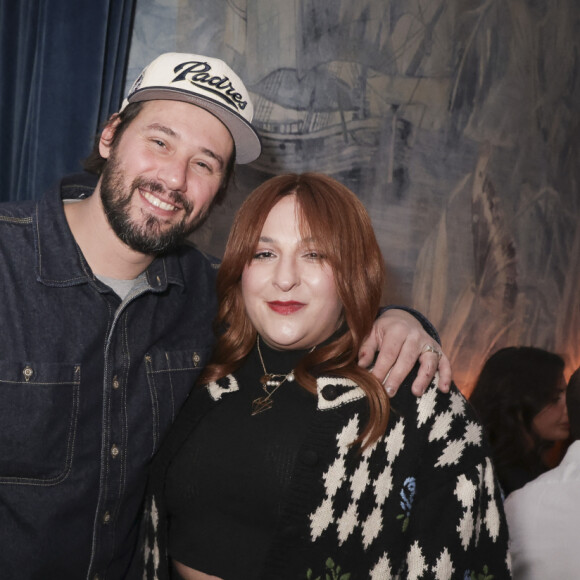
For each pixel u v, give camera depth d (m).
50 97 2.31
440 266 4.29
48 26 2.31
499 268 4.64
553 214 4.98
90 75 2.34
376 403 1.37
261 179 3.45
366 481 1.36
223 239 3.28
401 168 4.07
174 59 1.51
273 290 1.42
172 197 1.43
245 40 3.42
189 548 1.44
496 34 4.58
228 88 1.51
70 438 1.39
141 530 1.57
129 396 1.48
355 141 3.85
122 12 2.49
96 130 2.35
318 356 1.46
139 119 1.46
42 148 2.29
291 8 3.58
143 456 1.49
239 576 1.37
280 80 3.54
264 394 1.50
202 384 1.57
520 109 4.75
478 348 4.52
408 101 4.10
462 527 1.31
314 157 3.68
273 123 3.52
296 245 1.41
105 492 1.42
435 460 1.36
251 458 1.41
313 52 3.67
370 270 1.46
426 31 4.19
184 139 1.45
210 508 1.44
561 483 1.80
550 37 4.93
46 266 1.41
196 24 3.25
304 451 1.37
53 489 1.37
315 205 1.42
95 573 1.44
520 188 4.77
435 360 1.41
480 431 1.40
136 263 1.50
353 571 1.33
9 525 1.34
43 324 1.39
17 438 1.33
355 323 1.43
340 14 3.78
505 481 2.89
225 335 1.59
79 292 1.44
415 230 4.15
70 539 1.40
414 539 1.33
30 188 2.29
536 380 2.99
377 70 3.96
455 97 4.35
